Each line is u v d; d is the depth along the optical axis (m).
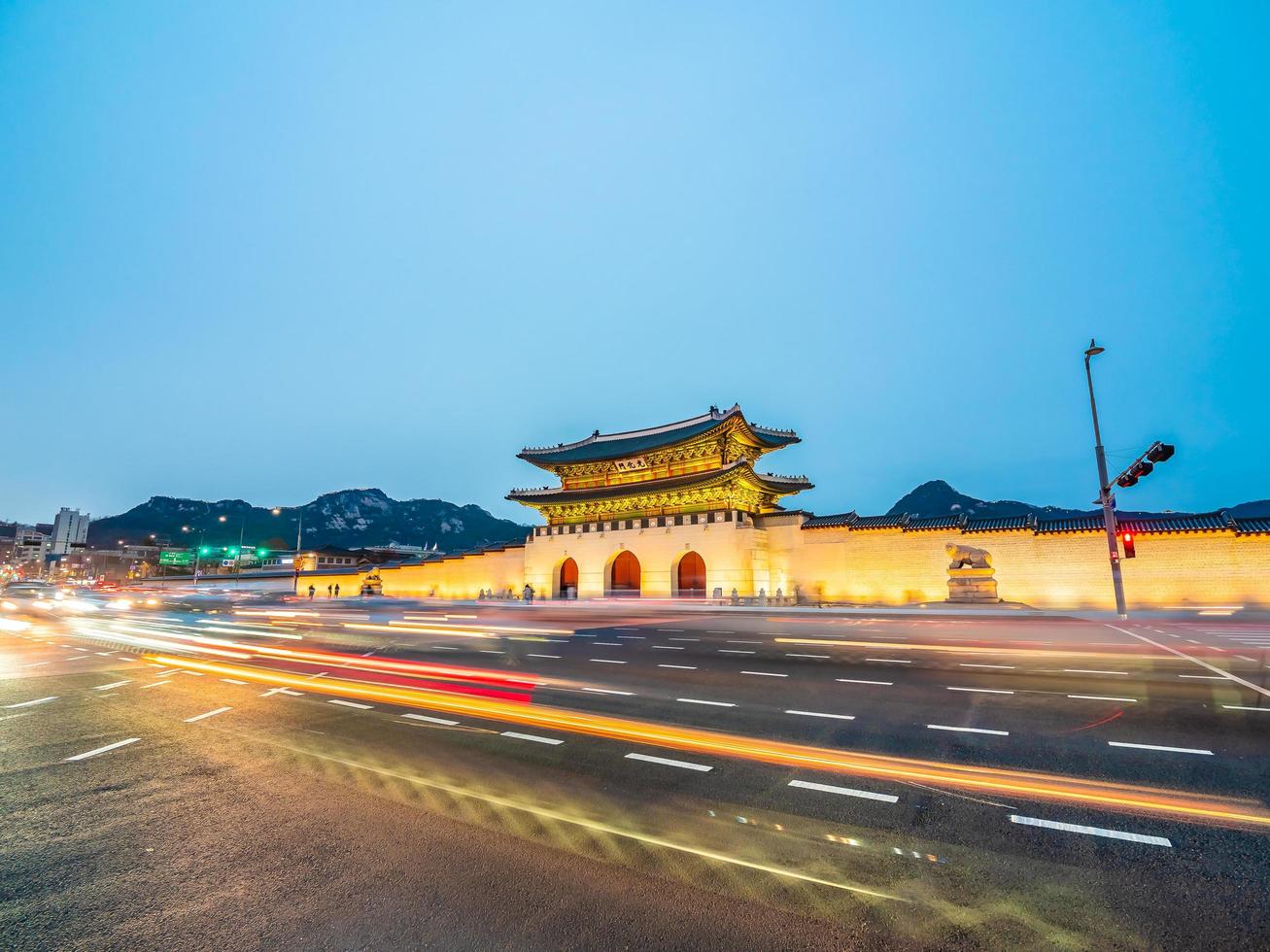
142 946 3.74
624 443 57.59
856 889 4.27
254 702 10.48
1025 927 3.82
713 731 8.44
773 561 44.34
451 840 5.09
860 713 9.40
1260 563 30.11
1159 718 8.74
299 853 4.90
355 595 65.06
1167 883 4.32
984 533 36.59
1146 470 23.00
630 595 50.06
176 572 122.56
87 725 9.01
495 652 17.22
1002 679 11.89
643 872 4.54
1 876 4.60
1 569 167.75
